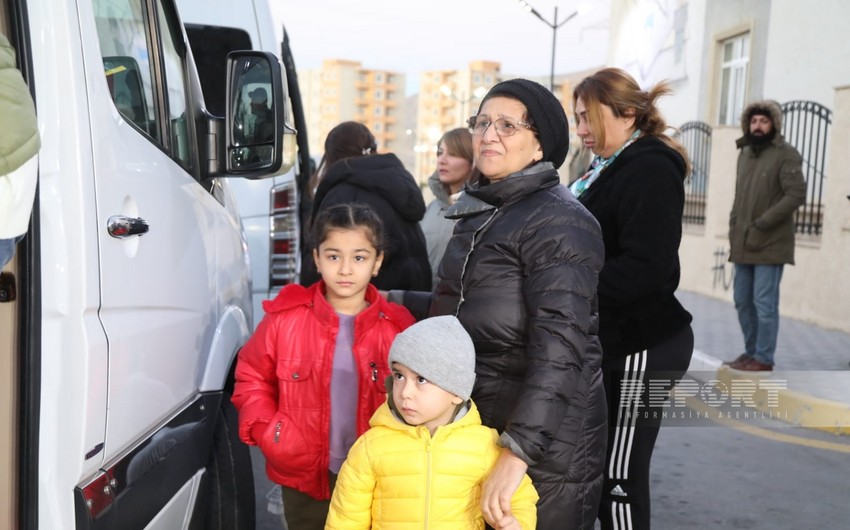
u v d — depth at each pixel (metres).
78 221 1.87
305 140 7.23
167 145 2.58
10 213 1.59
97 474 1.98
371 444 2.28
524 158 2.34
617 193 2.93
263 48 5.68
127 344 2.11
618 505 2.99
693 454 5.30
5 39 1.61
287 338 2.63
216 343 2.91
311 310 2.67
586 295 2.19
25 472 1.78
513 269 2.27
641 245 2.84
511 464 2.11
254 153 2.73
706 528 4.16
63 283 1.82
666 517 4.29
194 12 5.54
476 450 2.24
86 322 1.90
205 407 2.76
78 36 1.94
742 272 6.89
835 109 8.71
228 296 3.14
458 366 2.19
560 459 2.27
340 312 2.70
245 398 2.66
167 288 2.42
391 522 2.26
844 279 8.53
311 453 2.62
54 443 1.83
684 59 14.88
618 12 18.88
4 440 1.78
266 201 5.48
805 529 4.15
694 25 14.45
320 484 2.66
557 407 2.12
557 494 2.31
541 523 2.33
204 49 5.56
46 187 1.81
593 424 2.37
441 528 2.23
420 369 2.18
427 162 119.31
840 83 10.15
